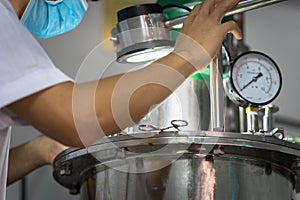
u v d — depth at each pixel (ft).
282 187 4.84
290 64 10.14
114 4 8.88
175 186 4.51
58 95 3.89
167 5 5.16
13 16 4.01
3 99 3.78
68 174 5.29
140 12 5.00
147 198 4.55
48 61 4.00
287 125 9.73
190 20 4.29
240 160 4.62
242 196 4.57
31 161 6.08
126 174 4.65
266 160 4.72
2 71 3.83
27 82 3.84
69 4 4.87
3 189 4.62
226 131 4.86
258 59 5.06
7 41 3.88
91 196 4.97
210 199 4.49
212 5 4.27
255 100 4.93
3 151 4.44
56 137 3.99
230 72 4.93
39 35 5.13
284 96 9.89
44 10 4.85
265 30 10.24
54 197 8.23
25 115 3.93
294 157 4.74
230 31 4.28
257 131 4.89
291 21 10.41
